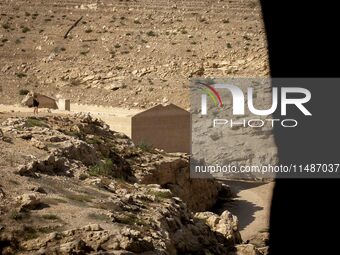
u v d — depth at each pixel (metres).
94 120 49.62
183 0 132.25
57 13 132.75
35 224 22.38
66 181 30.03
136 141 59.31
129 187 34.12
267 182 60.16
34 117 44.88
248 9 127.50
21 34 126.94
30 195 24.11
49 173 30.73
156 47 122.00
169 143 61.62
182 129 62.03
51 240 20.89
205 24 126.38
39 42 124.75
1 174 27.33
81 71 115.50
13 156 30.72
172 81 109.12
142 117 60.81
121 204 27.66
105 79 112.94
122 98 105.12
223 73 107.81
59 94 108.88
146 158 48.41
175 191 49.62
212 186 55.62
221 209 54.78
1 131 35.31
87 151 38.06
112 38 125.62
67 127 44.28
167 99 102.69
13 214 22.45
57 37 126.19
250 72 100.88
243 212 52.97
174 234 29.08
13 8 133.62
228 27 123.44
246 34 120.69
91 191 29.44
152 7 133.00
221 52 116.50
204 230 32.56
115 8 132.75
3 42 124.94
